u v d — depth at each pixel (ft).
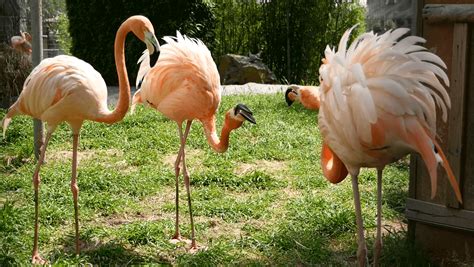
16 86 38.29
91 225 19.29
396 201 21.66
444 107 12.58
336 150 13.61
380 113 12.25
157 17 49.06
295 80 54.95
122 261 16.43
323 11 54.75
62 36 66.95
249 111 17.83
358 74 12.13
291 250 17.19
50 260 16.06
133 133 30.04
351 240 18.08
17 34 43.04
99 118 16.56
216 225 19.53
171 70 18.02
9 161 25.89
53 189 21.79
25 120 32.09
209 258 16.49
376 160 13.15
